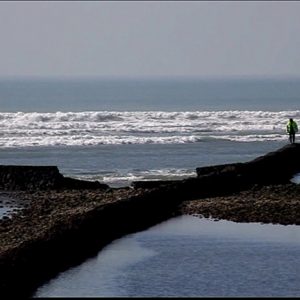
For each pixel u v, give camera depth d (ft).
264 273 269.44
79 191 428.56
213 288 253.03
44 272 262.88
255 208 365.61
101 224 320.29
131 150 641.40
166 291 248.93
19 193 435.12
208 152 630.33
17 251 264.11
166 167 545.44
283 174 463.42
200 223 343.46
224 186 406.62
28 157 602.03
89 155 610.24
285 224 340.39
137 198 360.69
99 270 270.87
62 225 307.17
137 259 285.64
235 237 317.63
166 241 311.47
